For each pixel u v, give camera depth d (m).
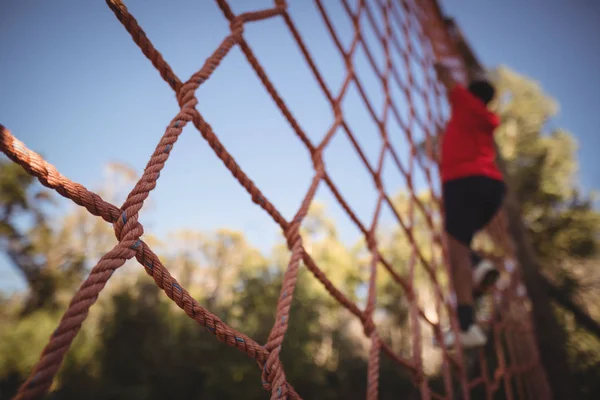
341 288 19.73
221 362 13.90
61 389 11.42
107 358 12.75
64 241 16.80
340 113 1.96
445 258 2.58
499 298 3.68
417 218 13.39
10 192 15.92
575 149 13.12
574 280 9.43
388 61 2.90
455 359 2.20
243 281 15.73
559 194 11.91
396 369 16.23
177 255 22.09
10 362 10.95
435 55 4.03
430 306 12.84
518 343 3.58
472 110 2.35
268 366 0.82
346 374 16.58
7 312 13.69
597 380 7.75
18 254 15.74
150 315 14.02
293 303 15.20
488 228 4.21
